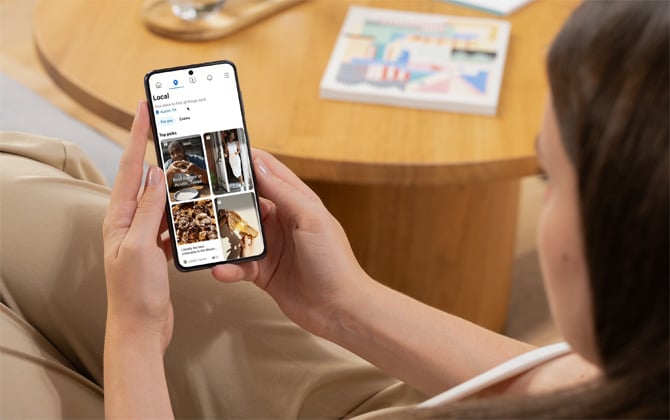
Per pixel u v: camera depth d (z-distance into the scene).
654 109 0.38
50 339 0.90
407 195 1.47
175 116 0.78
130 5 1.51
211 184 0.79
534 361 0.69
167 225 0.84
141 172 0.77
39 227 0.88
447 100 1.23
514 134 1.20
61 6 1.50
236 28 1.43
